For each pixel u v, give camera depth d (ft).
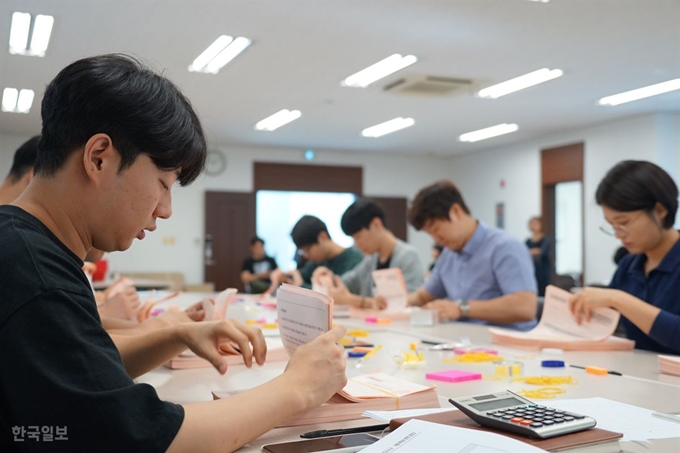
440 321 8.97
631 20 14.76
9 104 23.15
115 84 2.80
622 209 6.37
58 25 14.98
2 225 2.70
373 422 3.42
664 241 6.59
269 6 13.88
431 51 17.03
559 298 6.75
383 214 11.80
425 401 3.70
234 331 3.85
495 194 32.78
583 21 14.84
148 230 3.10
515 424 2.86
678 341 5.77
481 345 6.57
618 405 3.72
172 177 3.01
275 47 16.62
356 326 8.38
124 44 16.30
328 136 29.63
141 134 2.82
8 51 16.97
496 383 4.58
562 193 31.07
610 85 20.54
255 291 23.24
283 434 3.20
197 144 3.05
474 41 16.22
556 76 19.49
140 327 5.37
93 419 2.42
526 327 8.80
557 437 2.83
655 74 19.31
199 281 31.89
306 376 3.18
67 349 2.48
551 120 25.79
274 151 33.24
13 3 13.73
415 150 33.81
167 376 4.87
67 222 2.89
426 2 13.71
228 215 32.40
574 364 5.40
